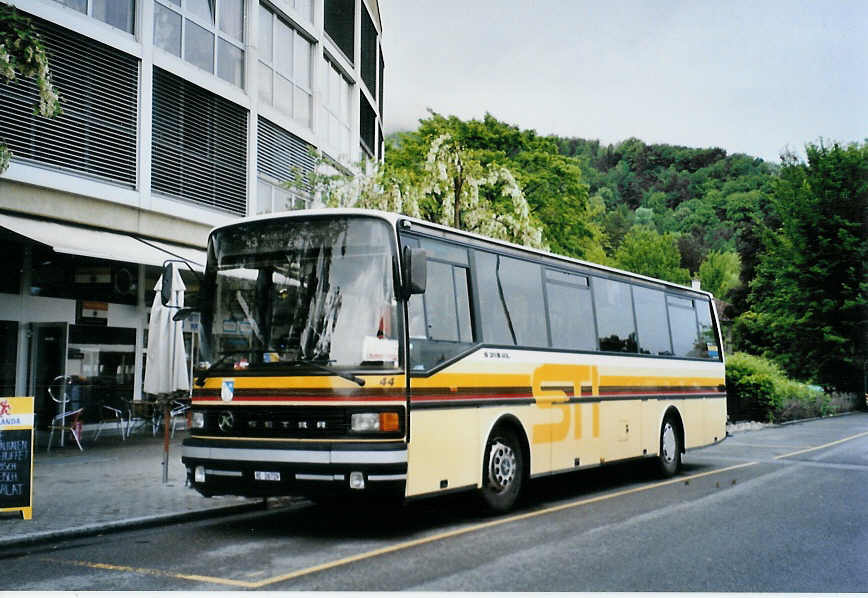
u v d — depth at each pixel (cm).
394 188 1905
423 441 866
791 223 5159
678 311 1599
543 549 788
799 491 1241
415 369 868
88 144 1638
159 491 1128
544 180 3966
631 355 1381
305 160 2470
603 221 13088
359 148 3000
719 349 1752
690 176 15912
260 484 836
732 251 11156
